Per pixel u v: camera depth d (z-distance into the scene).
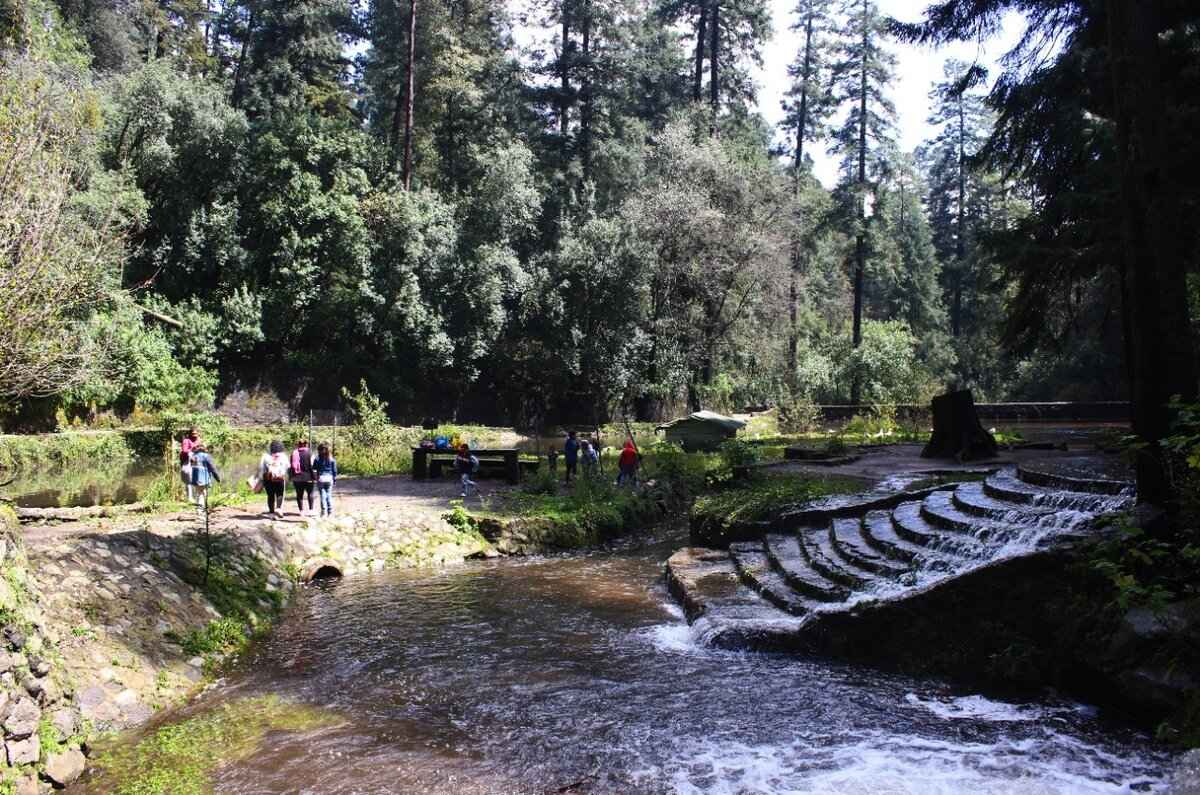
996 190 61.88
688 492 22.84
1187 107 13.43
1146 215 8.55
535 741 7.07
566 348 44.53
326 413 39.50
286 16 46.56
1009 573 8.38
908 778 6.20
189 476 17.34
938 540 10.59
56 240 9.89
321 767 6.59
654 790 6.11
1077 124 17.08
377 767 6.58
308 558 14.06
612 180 51.12
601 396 46.41
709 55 50.72
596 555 16.41
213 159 37.78
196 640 9.26
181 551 11.07
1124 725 7.27
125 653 8.19
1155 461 8.26
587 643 10.07
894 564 10.51
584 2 48.25
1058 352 21.56
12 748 6.07
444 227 42.72
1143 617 7.42
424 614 11.58
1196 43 13.90
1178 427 8.22
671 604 12.09
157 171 35.59
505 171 44.25
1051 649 8.06
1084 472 11.65
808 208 54.53
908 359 50.44
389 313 40.38
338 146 41.25
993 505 11.14
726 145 48.62
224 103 39.69
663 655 9.54
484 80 51.00
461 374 43.91
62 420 29.20
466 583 13.66
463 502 18.16
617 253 43.91
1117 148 8.91
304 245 38.72
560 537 17.08
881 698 8.01
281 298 38.38
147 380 32.16
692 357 45.59
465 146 50.69
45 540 9.48
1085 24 16.16
